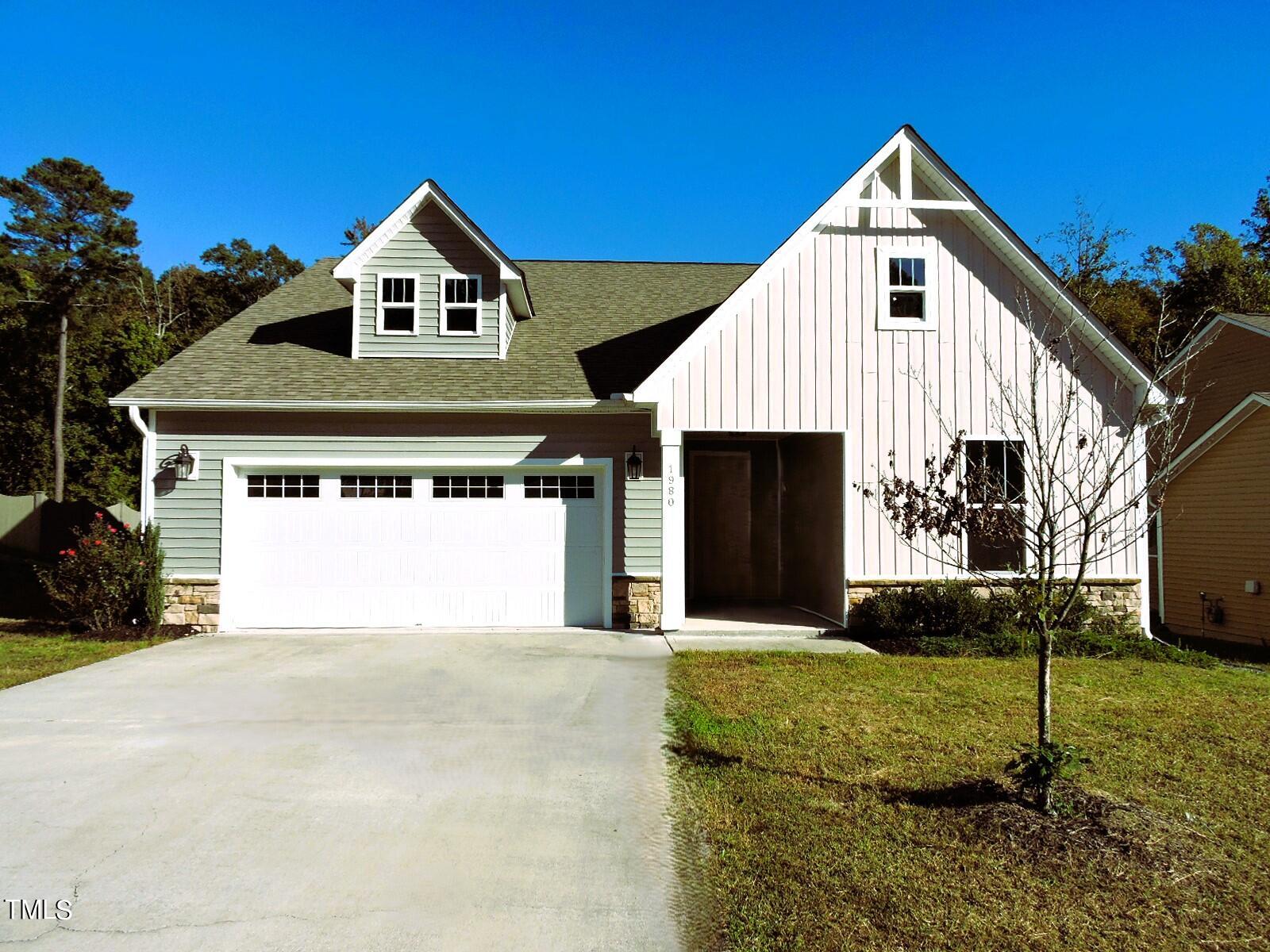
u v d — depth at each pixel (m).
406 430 11.52
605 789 5.07
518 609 11.62
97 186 34.78
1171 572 15.28
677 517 10.85
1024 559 9.98
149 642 10.41
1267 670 9.42
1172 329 27.20
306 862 4.09
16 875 3.95
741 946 3.31
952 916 3.52
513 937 3.41
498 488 11.70
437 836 4.40
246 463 11.37
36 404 32.00
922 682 7.99
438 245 12.61
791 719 6.63
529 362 12.50
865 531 10.90
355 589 11.46
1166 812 4.68
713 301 15.11
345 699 7.39
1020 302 11.09
